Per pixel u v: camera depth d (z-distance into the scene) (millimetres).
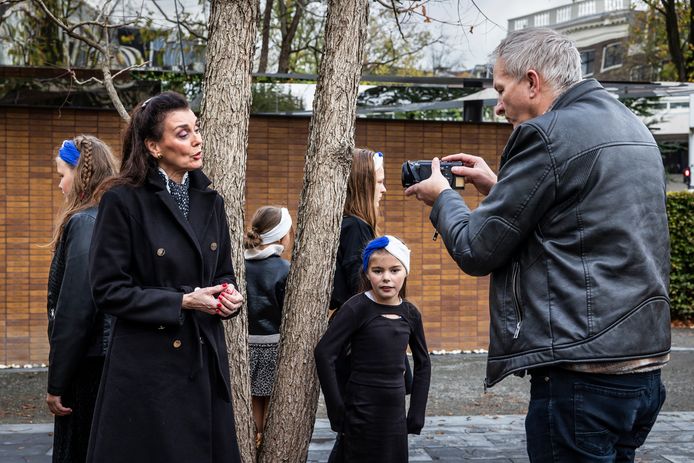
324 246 3658
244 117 3611
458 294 9727
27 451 5379
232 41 3570
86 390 3453
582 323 2383
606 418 2426
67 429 3457
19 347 8648
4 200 8609
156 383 2764
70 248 3344
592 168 2434
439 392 7621
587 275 2400
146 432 2748
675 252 12078
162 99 2865
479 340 9781
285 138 9289
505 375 2510
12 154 8617
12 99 8492
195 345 2826
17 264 8641
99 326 3389
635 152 2486
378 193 4383
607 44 12445
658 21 13602
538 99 2633
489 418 6496
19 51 8555
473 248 2531
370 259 3838
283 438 3680
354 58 3648
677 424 6273
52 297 3494
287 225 4883
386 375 3766
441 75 10164
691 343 10492
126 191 2834
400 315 3863
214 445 2891
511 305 2531
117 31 8680
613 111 2547
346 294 4148
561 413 2451
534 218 2469
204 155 3561
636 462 5219
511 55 2656
